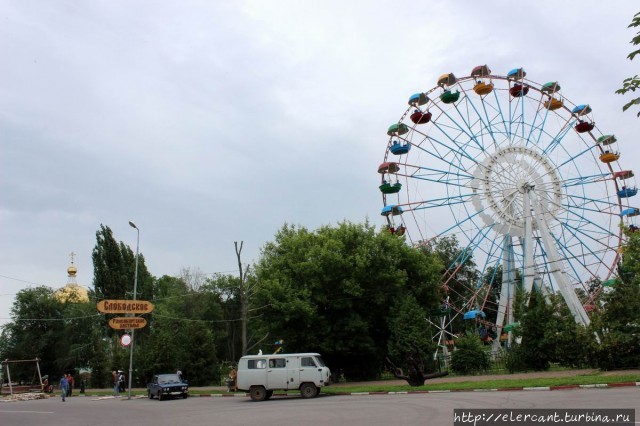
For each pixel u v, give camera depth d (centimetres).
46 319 6788
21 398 4419
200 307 7181
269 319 4091
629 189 4831
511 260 4731
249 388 2955
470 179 4794
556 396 1972
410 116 4975
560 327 3716
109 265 7094
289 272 4141
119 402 3509
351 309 4116
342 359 4309
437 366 4347
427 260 4516
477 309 4672
